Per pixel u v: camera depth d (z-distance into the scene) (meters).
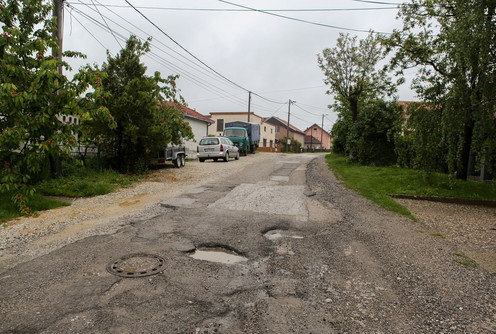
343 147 26.03
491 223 6.98
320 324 2.89
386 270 4.17
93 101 7.79
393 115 16.03
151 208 7.34
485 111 8.87
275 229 5.95
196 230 5.68
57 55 9.45
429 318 3.04
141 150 12.38
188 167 16.20
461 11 8.76
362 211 7.46
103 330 2.71
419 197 9.49
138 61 11.71
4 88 6.11
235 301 3.27
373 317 3.04
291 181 11.57
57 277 3.72
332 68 21.00
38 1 7.86
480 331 2.82
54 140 7.00
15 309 3.02
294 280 3.81
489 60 8.41
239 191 9.51
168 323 2.84
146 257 4.38
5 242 4.95
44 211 6.98
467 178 12.70
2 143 6.47
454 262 4.50
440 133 9.87
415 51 12.52
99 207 7.41
